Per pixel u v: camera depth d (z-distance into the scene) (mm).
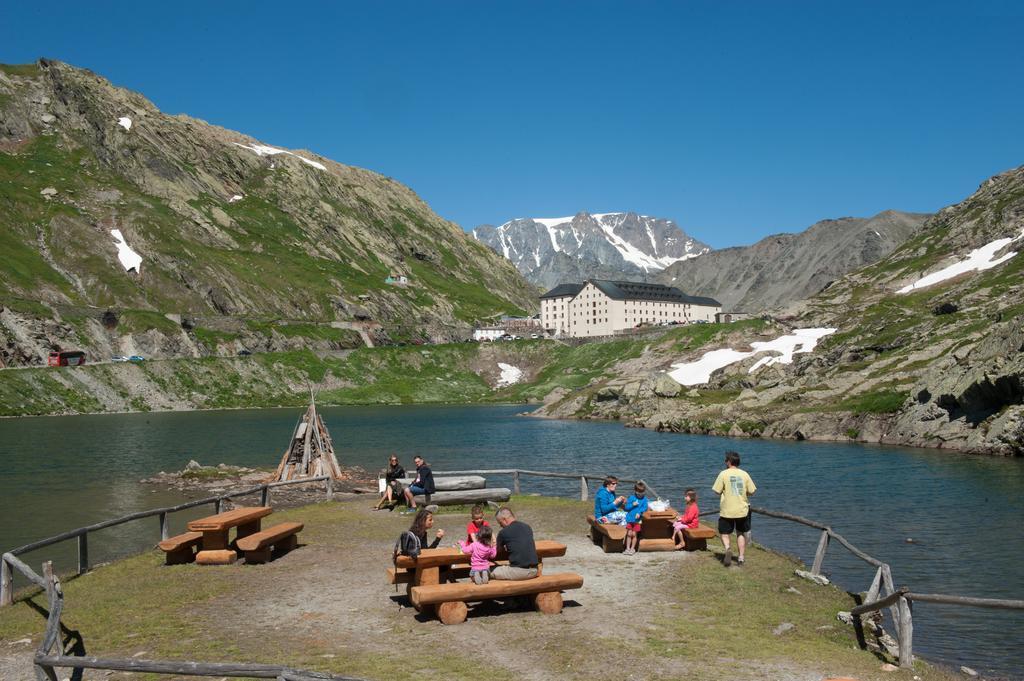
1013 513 34219
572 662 13008
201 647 13938
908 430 67875
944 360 72312
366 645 13930
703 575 19328
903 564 25578
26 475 52438
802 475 48344
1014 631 18922
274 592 17875
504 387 189750
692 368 141875
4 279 159000
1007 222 176000
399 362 195875
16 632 15570
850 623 16344
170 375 149500
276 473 47906
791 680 12430
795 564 21172
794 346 140625
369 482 46844
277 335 187375
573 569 20031
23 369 130750
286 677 10742
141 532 32438
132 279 189375
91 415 122250
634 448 70000
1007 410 58375
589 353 195125
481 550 16172
